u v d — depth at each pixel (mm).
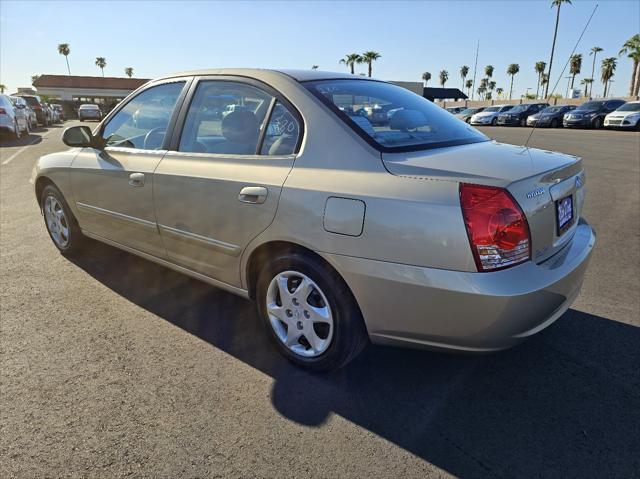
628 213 6266
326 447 2164
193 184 2918
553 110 28125
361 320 2467
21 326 3199
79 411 2377
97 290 3775
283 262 2596
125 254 4574
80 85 56625
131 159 3432
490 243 2027
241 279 2875
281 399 2490
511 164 2299
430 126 2830
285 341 2779
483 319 2062
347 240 2281
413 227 2109
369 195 2219
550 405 2445
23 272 4121
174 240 3193
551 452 2137
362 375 2701
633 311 3439
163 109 3377
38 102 25719
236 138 2863
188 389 2561
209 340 3057
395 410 2412
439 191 2102
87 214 3957
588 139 17969
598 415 2371
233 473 2014
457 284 2053
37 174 4402
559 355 2883
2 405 2414
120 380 2629
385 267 2195
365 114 2635
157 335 3111
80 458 2084
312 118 2557
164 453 2117
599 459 2096
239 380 2645
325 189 2350
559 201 2430
